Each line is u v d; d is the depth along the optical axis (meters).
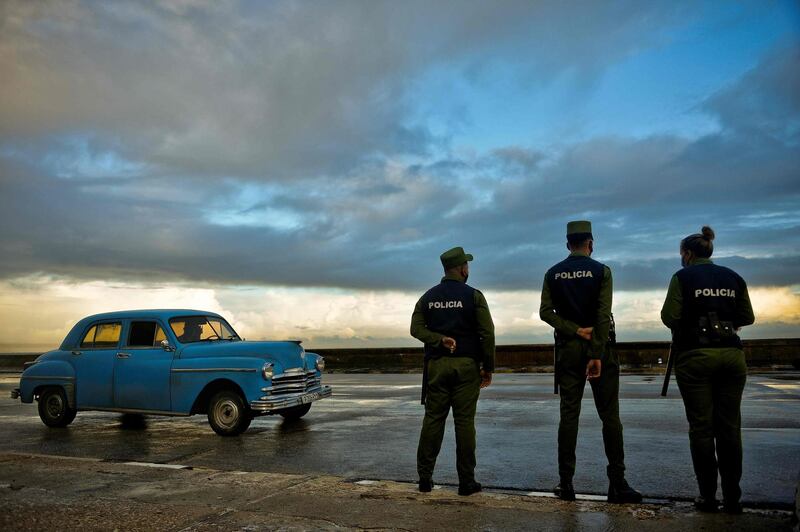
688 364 4.29
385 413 10.20
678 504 4.45
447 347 4.91
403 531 3.89
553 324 4.64
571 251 4.85
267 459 6.71
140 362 9.13
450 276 5.24
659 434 7.40
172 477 5.43
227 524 4.07
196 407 8.77
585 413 9.21
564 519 4.05
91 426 9.77
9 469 5.80
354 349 22.56
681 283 4.39
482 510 4.29
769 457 5.95
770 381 13.96
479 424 8.62
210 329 9.81
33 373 9.82
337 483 5.16
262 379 8.36
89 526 4.07
